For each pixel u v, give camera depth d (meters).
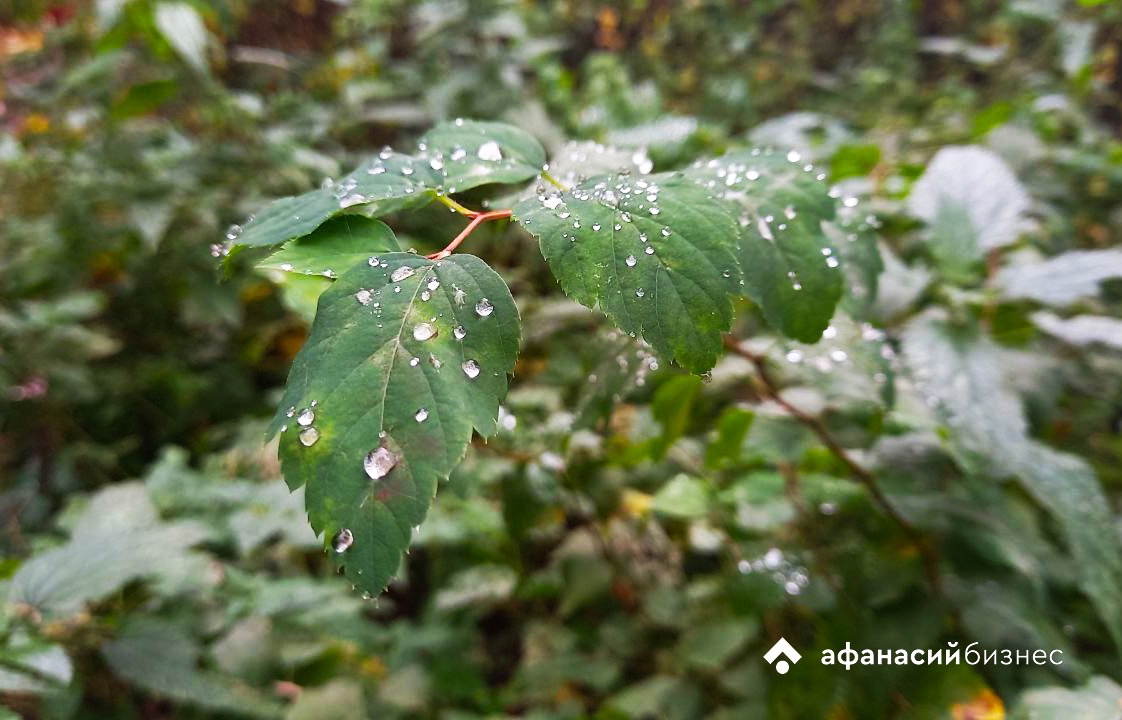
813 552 0.27
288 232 0.14
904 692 0.23
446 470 0.11
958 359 0.24
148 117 0.55
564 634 0.33
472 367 0.12
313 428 0.12
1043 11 0.61
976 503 0.25
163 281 0.50
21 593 0.24
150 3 0.43
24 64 0.62
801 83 0.81
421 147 0.17
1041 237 0.40
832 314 0.17
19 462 0.46
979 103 0.65
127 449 0.47
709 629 0.28
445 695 0.31
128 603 0.30
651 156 0.37
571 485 0.30
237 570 0.33
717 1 0.86
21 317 0.46
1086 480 0.22
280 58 0.65
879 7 0.88
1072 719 0.18
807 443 0.28
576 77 0.80
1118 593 0.21
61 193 0.48
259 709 0.27
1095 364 0.34
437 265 0.13
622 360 0.21
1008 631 0.24
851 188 0.36
